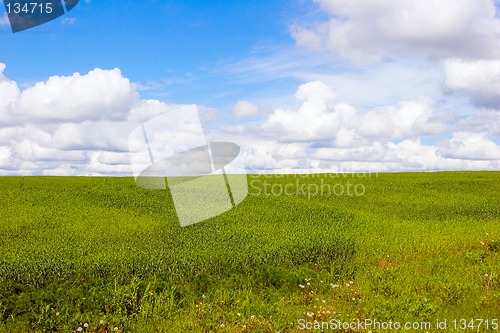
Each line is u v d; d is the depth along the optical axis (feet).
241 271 43.11
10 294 34.63
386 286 38.04
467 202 104.68
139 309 32.32
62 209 85.87
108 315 31.14
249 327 29.37
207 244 57.16
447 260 47.65
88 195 101.76
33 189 106.52
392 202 105.40
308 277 40.37
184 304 34.19
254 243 57.67
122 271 42.29
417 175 153.99
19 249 53.98
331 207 95.09
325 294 37.32
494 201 106.11
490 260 47.47
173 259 46.60
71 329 29.40
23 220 74.02
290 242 57.11
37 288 37.42
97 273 42.34
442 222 78.74
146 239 62.23
